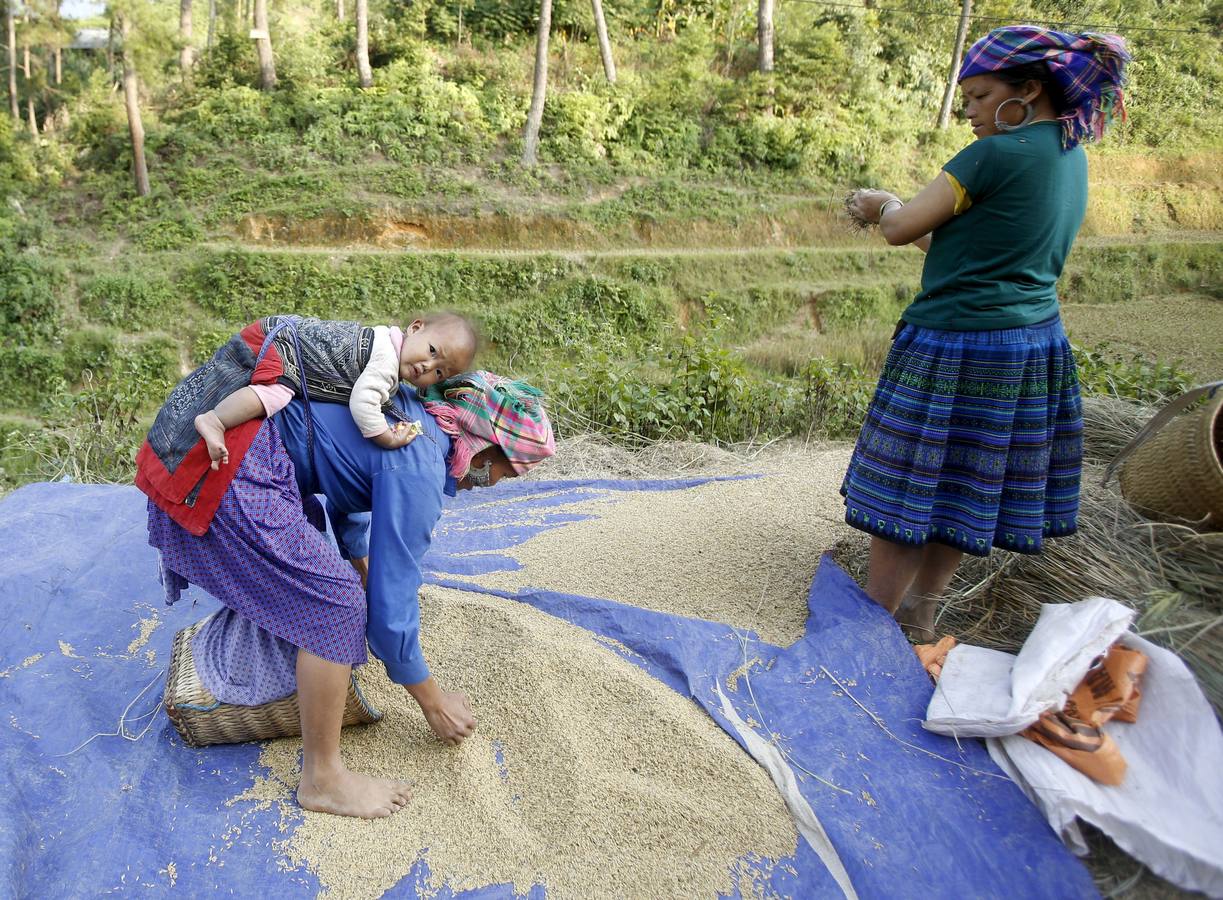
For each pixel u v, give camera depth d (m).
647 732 2.62
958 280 2.76
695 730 2.61
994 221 2.65
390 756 2.62
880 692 2.76
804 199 26.70
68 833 2.33
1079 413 2.88
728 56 29.95
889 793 2.42
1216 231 28.70
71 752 2.60
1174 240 27.56
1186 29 32.56
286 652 2.55
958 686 2.70
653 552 3.70
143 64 24.20
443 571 3.60
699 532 3.85
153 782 2.50
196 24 32.28
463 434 2.49
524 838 2.33
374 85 26.48
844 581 3.23
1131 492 3.33
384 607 2.31
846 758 2.54
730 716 2.69
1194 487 3.04
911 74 30.73
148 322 21.80
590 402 6.07
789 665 2.87
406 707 2.79
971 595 3.23
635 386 6.12
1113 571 3.07
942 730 2.58
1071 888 2.18
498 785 2.50
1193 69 31.98
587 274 23.70
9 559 3.62
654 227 25.34
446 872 2.25
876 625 2.97
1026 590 3.16
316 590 2.27
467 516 4.25
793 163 27.48
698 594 3.38
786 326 24.22
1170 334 21.78
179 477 2.24
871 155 28.08
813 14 30.58
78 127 25.97
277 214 23.81
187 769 2.57
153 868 2.24
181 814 2.39
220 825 2.37
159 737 2.68
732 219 25.84
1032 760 2.43
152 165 24.84
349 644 2.30
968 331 2.75
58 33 29.00
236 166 24.83
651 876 2.24
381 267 22.86
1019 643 3.03
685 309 24.02
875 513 2.92
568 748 2.55
